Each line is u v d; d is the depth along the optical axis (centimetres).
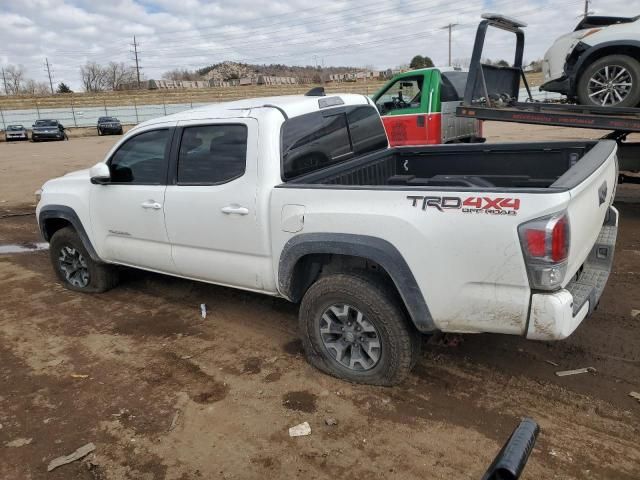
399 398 330
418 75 896
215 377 369
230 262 389
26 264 662
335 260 348
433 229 288
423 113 884
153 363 392
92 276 527
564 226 258
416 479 266
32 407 344
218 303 496
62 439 311
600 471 263
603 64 652
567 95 714
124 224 459
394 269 302
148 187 430
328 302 339
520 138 1839
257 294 512
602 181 323
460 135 957
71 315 489
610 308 434
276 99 407
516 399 322
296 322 447
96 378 376
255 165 359
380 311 318
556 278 263
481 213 274
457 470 270
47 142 3444
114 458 293
